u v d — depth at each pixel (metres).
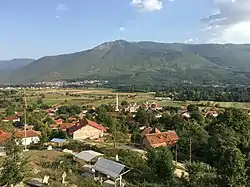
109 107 156.12
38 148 54.66
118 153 48.81
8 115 125.81
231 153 32.91
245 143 55.84
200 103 176.75
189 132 66.81
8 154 26.03
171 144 68.62
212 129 67.75
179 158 59.06
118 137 82.06
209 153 55.25
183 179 37.75
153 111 138.88
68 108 156.25
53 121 108.31
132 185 33.31
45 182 28.48
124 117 122.44
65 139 74.06
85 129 84.62
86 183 30.66
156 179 37.31
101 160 37.94
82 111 153.88
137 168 40.41
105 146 61.19
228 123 65.56
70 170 35.38
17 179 25.47
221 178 32.53
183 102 189.88
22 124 99.88
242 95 191.38
